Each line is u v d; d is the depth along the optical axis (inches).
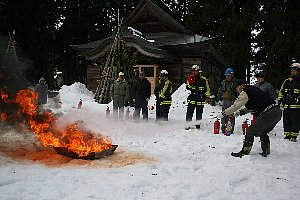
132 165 221.3
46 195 160.7
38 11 979.3
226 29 1154.0
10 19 921.5
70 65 1465.3
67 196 161.6
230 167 220.1
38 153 245.4
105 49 792.3
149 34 988.6
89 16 1508.4
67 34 1366.9
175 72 912.9
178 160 237.9
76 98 749.9
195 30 1327.5
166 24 965.8
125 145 292.5
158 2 1096.8
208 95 402.3
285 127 341.4
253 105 248.2
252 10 1062.4
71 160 230.2
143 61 855.7
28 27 988.6
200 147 283.9
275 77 949.8
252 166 221.9
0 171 194.2
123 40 731.4
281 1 981.8
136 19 989.8
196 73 404.2
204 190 173.3
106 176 194.1
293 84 330.3
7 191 163.3
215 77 1133.7
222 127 372.5
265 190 176.7
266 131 251.8
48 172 197.8
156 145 294.8
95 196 161.8
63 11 1350.9
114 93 454.9
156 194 166.7
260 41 1225.4
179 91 731.4
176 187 177.5
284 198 163.9
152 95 766.5
